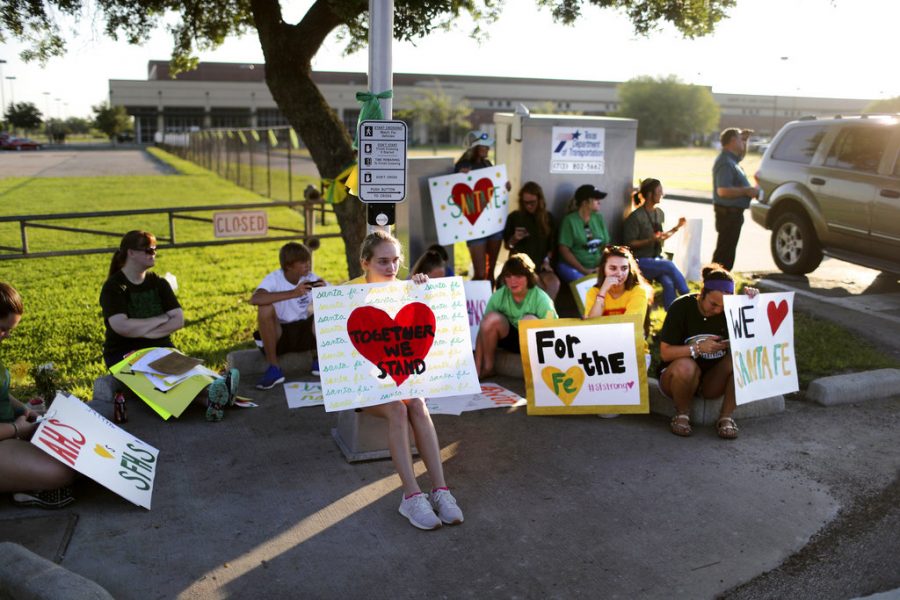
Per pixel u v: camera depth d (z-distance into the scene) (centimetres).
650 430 497
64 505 387
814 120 966
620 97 9112
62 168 3838
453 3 840
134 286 527
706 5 848
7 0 794
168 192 2419
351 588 322
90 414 414
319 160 861
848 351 650
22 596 294
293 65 832
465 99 9444
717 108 8856
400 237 791
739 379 478
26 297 920
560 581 329
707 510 391
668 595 320
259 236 1127
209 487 411
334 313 405
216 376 518
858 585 331
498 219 779
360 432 441
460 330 423
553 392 516
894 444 476
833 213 904
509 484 419
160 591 317
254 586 322
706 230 1420
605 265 530
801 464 446
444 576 332
